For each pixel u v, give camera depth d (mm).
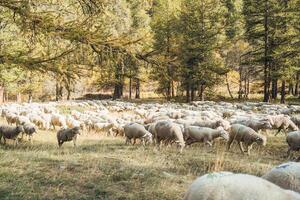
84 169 9602
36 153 11812
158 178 9000
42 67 9273
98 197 7730
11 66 9680
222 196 3604
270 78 44844
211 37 50875
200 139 14344
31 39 9438
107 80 10141
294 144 12914
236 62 64250
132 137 15211
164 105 38781
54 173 9086
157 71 10289
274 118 18672
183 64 10523
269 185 3666
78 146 14883
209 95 56938
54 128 23109
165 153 12562
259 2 44750
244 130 13508
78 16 9781
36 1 9570
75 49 9438
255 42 53094
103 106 39281
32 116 23438
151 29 54031
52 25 8992
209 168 10086
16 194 7555
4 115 28703
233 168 10562
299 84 63656
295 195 3602
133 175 9062
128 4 57781
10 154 11250
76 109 37719
